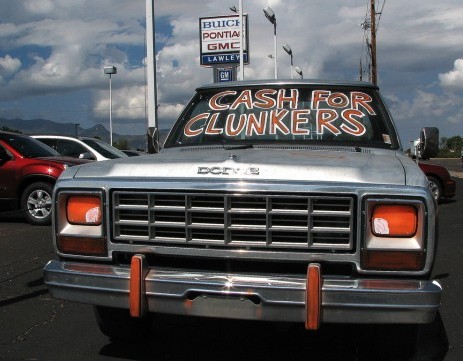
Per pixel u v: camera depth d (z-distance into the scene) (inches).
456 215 466.3
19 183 407.8
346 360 158.4
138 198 135.1
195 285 128.0
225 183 128.9
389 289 121.6
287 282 125.6
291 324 149.0
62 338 176.7
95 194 137.7
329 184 125.2
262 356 161.8
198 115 194.7
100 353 163.8
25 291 232.1
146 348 167.9
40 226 407.5
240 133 184.5
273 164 131.2
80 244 139.4
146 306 131.8
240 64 986.7
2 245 331.6
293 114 185.9
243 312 126.6
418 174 128.6
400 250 122.8
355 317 122.6
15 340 175.0
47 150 448.5
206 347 169.0
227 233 129.4
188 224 131.4
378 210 123.8
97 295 135.6
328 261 126.0
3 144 418.9
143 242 135.1
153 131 208.8
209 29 1189.7
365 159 143.3
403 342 143.9
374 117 183.8
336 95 191.0
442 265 282.2
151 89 622.5
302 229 126.3
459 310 207.9
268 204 127.2
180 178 132.6
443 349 168.4
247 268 131.6
